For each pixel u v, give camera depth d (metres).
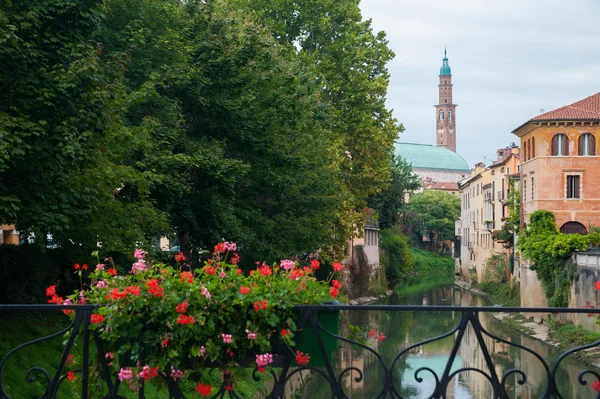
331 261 46.94
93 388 7.20
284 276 7.64
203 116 29.09
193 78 27.66
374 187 51.25
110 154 20.45
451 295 86.69
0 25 15.02
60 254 22.09
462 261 119.62
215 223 28.48
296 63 38.94
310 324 7.18
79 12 16.72
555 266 50.16
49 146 15.98
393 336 49.34
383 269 88.25
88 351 7.12
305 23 49.25
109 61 19.75
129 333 7.02
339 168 44.78
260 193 32.44
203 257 30.59
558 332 45.28
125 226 20.77
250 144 30.03
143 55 26.36
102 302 7.19
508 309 6.72
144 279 7.46
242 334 7.10
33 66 16.61
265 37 33.75
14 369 16.30
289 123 33.12
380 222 86.56
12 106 16.11
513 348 43.47
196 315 6.95
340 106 49.41
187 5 29.72
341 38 50.34
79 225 19.02
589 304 43.19
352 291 71.62
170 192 25.06
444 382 7.00
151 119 23.75
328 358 7.19
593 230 54.03
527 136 61.97
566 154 57.81
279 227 34.00
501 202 86.19
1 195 16.00
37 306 6.98
